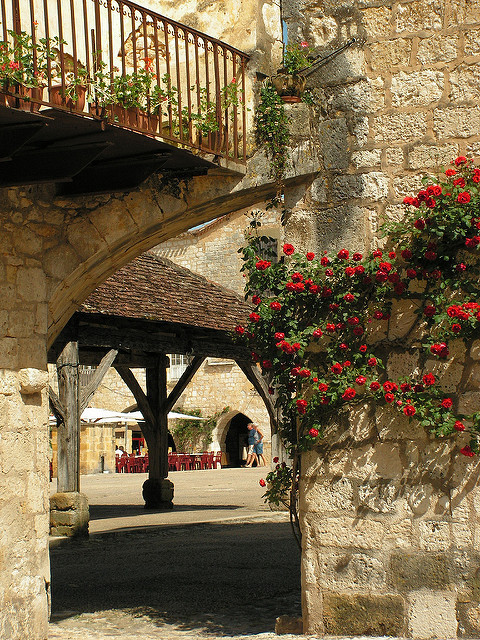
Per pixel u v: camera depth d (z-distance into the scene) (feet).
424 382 17.93
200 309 46.57
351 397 18.15
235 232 98.68
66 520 38.70
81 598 25.82
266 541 37.96
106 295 40.32
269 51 22.44
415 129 19.16
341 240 19.63
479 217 17.95
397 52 19.43
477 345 18.08
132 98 19.33
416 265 18.39
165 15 23.68
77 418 39.55
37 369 21.16
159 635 20.83
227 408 100.94
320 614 18.98
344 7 19.94
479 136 18.60
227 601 24.91
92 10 25.55
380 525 18.61
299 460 19.86
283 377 19.57
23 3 23.65
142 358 52.65
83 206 21.97
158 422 53.31
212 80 22.95
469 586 17.81
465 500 17.99
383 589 18.47
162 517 48.08
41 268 21.54
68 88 18.43
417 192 19.03
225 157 20.40
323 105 20.11
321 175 20.03
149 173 20.22
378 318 18.63
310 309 19.35
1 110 16.55
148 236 22.58
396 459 18.60
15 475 20.26
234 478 79.10
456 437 18.15
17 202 20.89
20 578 20.08
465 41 18.84
